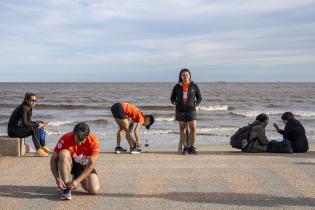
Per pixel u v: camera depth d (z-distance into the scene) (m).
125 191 6.34
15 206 5.55
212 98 60.41
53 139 16.52
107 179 7.16
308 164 8.56
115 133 18.78
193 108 9.75
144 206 5.57
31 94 9.34
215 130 20.83
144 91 89.69
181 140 10.12
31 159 8.98
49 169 7.93
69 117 29.50
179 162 8.82
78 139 5.78
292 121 10.56
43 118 28.80
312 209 5.41
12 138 9.36
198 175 7.48
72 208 5.47
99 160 9.06
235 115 32.06
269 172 7.75
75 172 6.15
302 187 6.57
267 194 6.16
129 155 9.80
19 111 9.35
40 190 6.40
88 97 59.31
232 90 102.50
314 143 14.46
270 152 10.27
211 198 5.96
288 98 60.75
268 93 81.31
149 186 6.66
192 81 9.76
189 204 5.66
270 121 26.45
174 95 9.84
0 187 6.57
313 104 47.16
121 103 10.12
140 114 10.17
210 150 11.30
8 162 8.62
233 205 5.61
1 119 27.42
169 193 6.23
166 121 26.67
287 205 5.59
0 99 52.31
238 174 7.57
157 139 16.72
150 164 8.59
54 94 70.00
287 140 10.35
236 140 10.39
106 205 5.61
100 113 33.38
